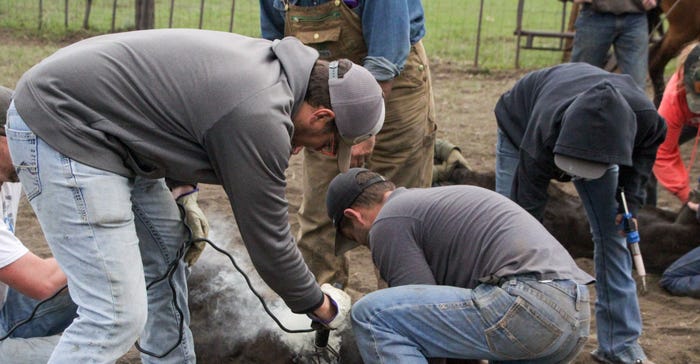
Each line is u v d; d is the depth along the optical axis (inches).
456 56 475.2
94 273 107.2
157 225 124.5
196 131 103.1
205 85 102.6
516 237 117.7
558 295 115.0
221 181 106.7
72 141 103.2
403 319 117.4
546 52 486.9
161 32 108.2
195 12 566.3
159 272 126.9
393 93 163.3
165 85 103.6
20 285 121.9
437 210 121.2
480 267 118.3
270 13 164.6
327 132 112.3
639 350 156.9
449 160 232.2
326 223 167.9
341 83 108.7
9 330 137.4
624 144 134.3
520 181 149.3
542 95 148.8
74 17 535.2
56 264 124.1
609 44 320.5
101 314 108.0
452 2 697.0
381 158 168.1
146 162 106.9
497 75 433.1
